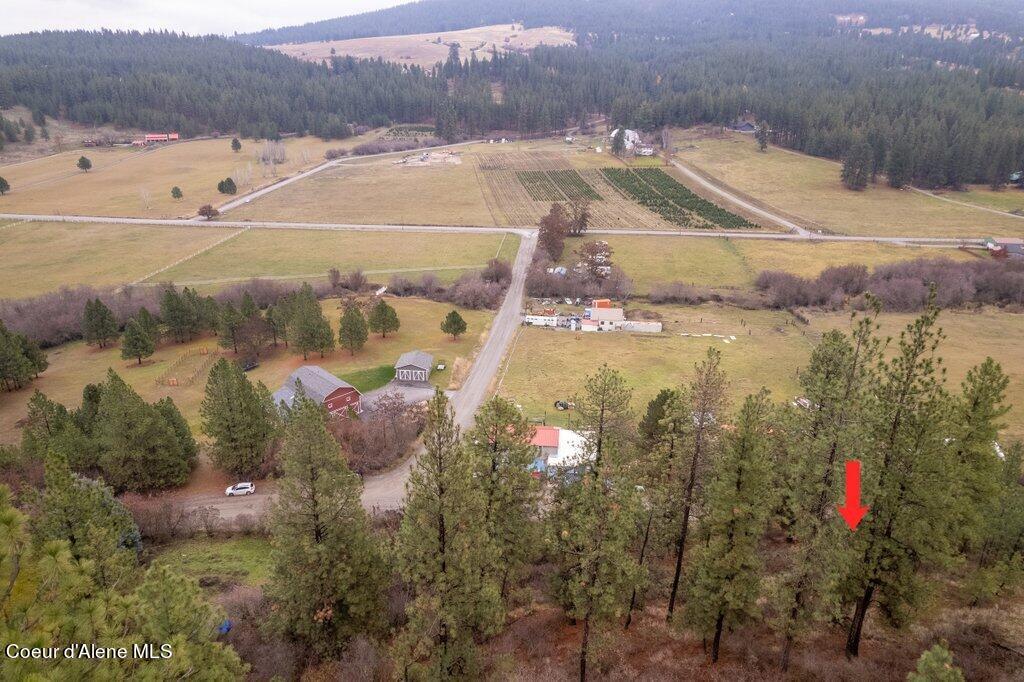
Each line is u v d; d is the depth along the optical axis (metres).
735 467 31.28
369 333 120.69
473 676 32.12
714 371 36.50
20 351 95.94
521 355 110.75
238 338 107.31
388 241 179.50
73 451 63.06
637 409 88.12
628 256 166.38
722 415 37.34
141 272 154.50
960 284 133.25
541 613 41.09
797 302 138.00
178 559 51.34
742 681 32.38
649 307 138.38
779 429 41.22
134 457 62.00
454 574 31.30
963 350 108.62
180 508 58.94
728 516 31.03
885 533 32.31
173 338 119.06
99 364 107.62
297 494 34.97
